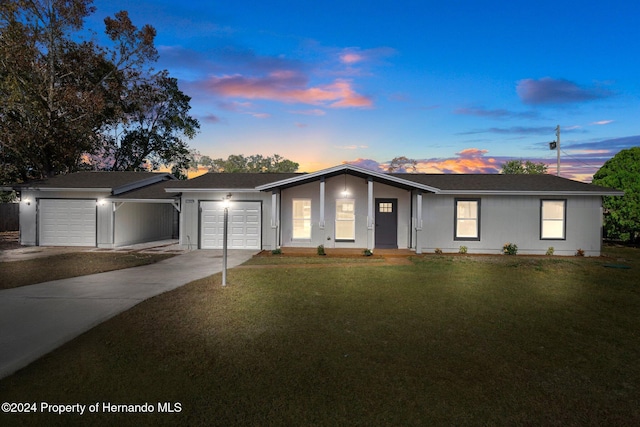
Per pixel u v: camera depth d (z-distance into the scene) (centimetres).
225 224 891
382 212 1582
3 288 855
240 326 594
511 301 758
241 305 713
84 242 1698
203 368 449
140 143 3303
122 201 1677
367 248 1472
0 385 409
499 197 1492
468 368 454
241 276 1000
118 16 2717
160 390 399
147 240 1967
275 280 949
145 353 491
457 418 352
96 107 2459
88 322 609
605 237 2059
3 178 2459
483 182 1620
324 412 360
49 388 402
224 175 1905
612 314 673
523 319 641
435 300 762
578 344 532
